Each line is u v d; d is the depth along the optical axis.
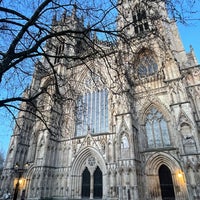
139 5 16.83
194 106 38.19
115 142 41.22
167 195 33.53
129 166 33.84
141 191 33.19
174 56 42.50
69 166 44.94
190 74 41.75
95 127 47.41
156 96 41.88
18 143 54.12
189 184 28.83
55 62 65.56
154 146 38.72
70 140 48.38
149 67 46.31
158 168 36.06
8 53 10.64
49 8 13.01
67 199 40.78
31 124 59.69
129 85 43.59
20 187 48.12
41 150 46.81
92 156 43.91
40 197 40.25
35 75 18.28
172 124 37.66
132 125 38.22
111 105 46.38
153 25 17.81
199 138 33.94
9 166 50.62
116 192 35.91
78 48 17.19
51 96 17.72
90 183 41.22
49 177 44.31
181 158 31.44
